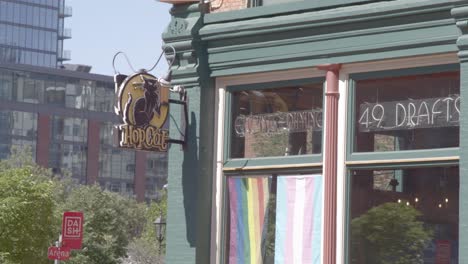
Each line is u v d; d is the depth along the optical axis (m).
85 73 149.88
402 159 14.26
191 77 16.19
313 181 15.21
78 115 149.12
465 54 13.51
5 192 36.72
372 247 14.54
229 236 16.08
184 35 16.22
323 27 14.93
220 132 16.20
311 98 15.31
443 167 13.98
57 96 147.62
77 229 18.48
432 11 13.88
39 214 36.97
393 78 14.55
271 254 15.63
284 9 15.41
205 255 16.02
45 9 178.38
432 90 14.17
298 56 15.21
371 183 14.61
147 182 156.12
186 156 16.14
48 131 146.00
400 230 14.31
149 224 83.56
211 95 16.25
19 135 143.50
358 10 14.52
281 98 15.68
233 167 16.02
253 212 15.85
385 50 14.36
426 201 14.09
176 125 16.25
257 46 15.64
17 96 144.00
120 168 153.38
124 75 15.34
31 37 175.75
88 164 149.38
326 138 14.90
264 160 15.71
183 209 16.09
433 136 14.09
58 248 18.23
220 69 16.08
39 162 144.25
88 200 69.00
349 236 14.72
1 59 171.88
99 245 65.44
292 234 15.41
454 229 13.80
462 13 13.49
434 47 13.91
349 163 14.75
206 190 16.09
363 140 14.73
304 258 15.24
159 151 15.84
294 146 15.47
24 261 36.66
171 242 16.22
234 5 16.30
